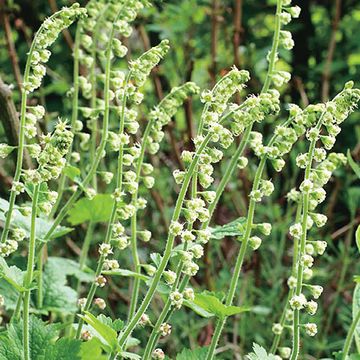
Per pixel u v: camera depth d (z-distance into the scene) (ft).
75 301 19.79
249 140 15.47
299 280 14.65
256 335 23.34
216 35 28.07
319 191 14.49
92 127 20.71
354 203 27.58
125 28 18.13
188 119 25.27
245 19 32.45
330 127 14.17
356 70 32.42
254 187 14.88
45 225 18.66
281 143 14.53
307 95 32.91
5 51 30.22
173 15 31.07
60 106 29.71
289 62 33.32
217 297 16.06
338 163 16.61
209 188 28.35
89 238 21.27
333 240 28.63
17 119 19.79
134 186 16.31
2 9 25.34
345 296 25.95
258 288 25.89
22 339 14.55
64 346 14.58
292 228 14.44
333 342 24.52
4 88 19.30
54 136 13.51
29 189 15.08
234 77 14.10
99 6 20.40
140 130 27.25
